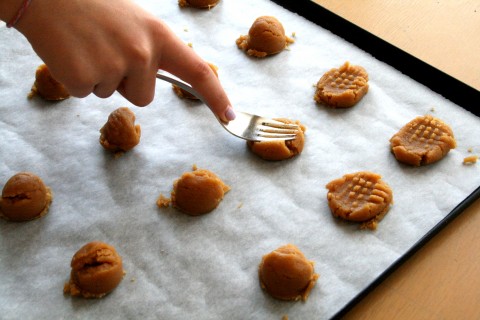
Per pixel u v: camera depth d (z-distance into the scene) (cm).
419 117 53
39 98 56
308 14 62
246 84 57
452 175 50
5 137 53
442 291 44
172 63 46
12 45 60
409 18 61
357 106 55
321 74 58
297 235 47
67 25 41
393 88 56
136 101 46
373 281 44
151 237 47
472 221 48
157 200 49
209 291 44
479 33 60
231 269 45
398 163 51
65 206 49
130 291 44
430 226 47
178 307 44
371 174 49
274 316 43
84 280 44
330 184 49
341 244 46
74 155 52
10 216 48
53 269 45
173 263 46
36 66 59
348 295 43
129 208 49
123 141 52
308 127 54
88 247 45
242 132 52
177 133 54
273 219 48
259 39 59
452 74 56
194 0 63
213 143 53
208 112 56
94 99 56
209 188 48
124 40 42
